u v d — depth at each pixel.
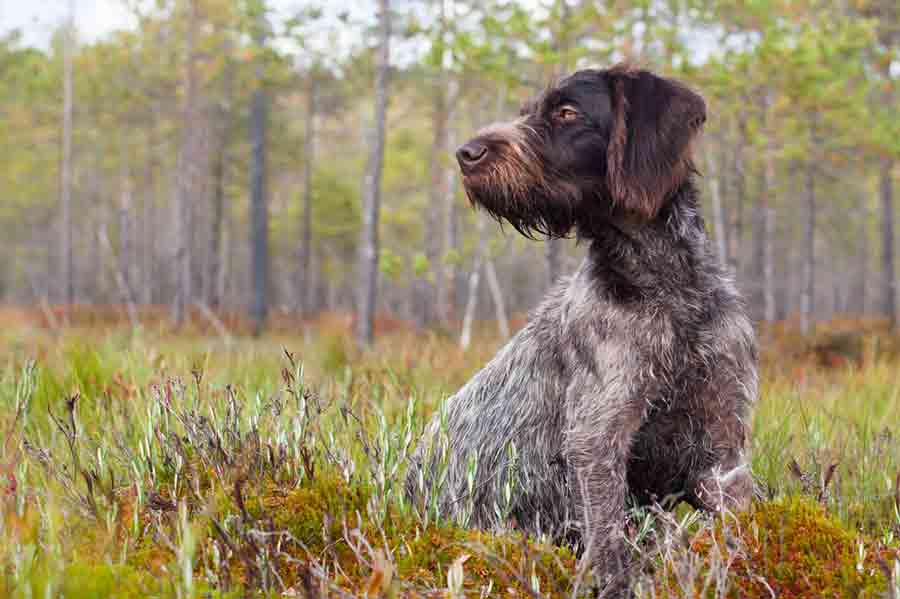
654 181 3.17
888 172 18.20
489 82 17.80
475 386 3.78
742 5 13.41
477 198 3.48
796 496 3.15
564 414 3.38
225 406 3.78
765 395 5.58
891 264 24.08
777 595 2.64
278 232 43.16
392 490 3.32
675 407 3.22
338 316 24.31
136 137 35.22
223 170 32.38
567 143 3.37
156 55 26.95
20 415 4.00
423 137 30.84
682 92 3.30
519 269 40.34
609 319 3.19
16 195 43.69
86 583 2.46
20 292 58.84
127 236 36.78
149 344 8.07
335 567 2.78
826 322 27.94
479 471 3.60
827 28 14.05
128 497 3.29
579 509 3.18
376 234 13.83
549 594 2.73
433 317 31.50
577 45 11.83
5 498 2.95
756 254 26.78
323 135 34.91
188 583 2.39
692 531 3.18
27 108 33.12
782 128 15.62
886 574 2.47
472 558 2.96
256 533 2.67
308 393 3.65
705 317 3.18
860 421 5.37
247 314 29.80
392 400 5.13
